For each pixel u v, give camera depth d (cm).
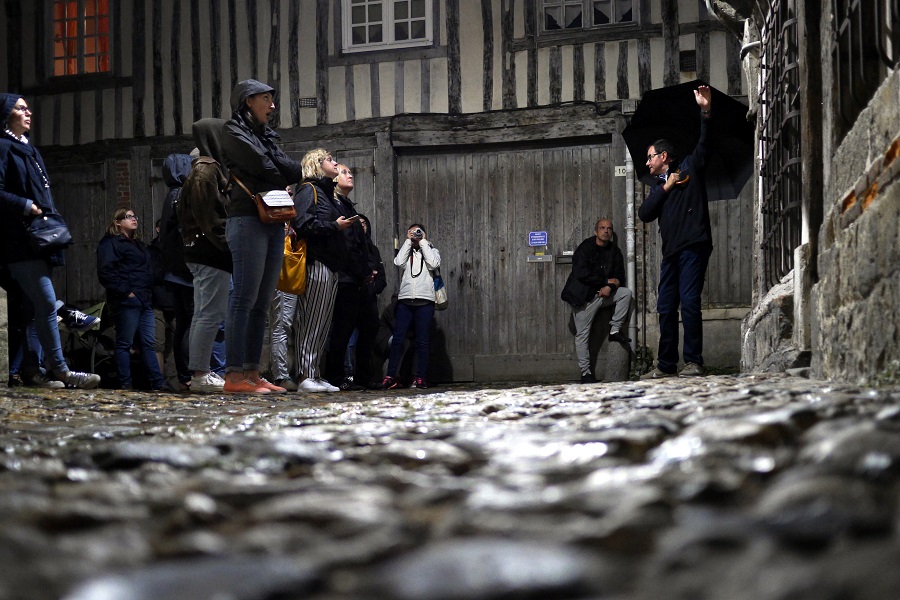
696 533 72
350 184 772
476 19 1013
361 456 164
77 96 1080
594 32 988
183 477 142
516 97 1004
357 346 884
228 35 1047
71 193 1084
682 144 823
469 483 119
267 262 553
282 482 132
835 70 380
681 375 621
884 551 61
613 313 977
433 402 353
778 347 484
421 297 902
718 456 128
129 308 741
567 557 66
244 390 548
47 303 562
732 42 955
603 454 148
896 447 106
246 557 74
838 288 354
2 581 65
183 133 1054
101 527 93
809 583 55
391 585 63
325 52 1038
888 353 272
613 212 993
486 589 59
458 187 1038
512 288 1026
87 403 443
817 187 432
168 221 672
